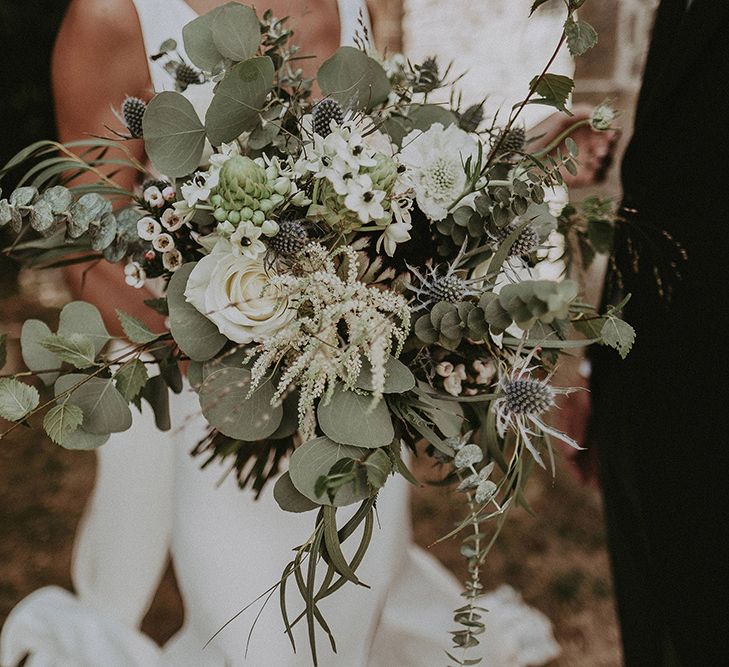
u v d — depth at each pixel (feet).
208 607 5.15
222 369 3.92
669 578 4.79
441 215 3.97
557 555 9.84
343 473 3.56
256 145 4.01
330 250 3.96
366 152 3.75
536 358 4.33
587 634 8.73
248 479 4.71
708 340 4.39
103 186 4.57
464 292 3.87
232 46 3.98
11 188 9.53
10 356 10.09
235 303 3.74
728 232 4.23
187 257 4.23
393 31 10.97
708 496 4.39
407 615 6.97
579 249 5.31
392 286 3.94
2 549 9.85
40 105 15.42
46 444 11.72
